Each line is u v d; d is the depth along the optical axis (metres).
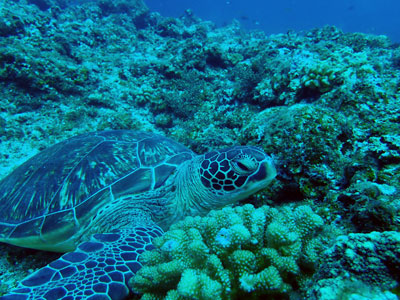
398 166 0.45
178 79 1.34
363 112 0.60
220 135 0.92
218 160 0.51
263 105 1.00
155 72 1.39
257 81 1.08
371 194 0.40
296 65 0.92
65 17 1.99
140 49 1.77
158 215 0.55
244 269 0.29
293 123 0.56
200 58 1.40
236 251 0.30
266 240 0.32
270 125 0.61
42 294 0.33
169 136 1.07
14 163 0.85
